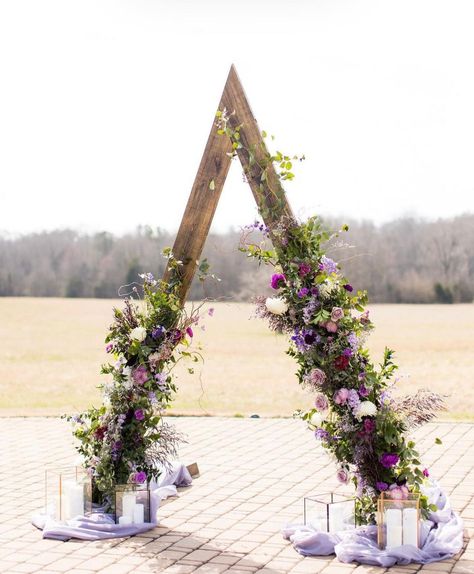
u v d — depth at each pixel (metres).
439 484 7.04
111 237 39.72
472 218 35.88
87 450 6.32
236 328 32.59
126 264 39.62
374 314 34.25
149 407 6.11
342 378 5.42
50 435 9.95
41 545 5.46
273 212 5.53
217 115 5.72
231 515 6.22
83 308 39.12
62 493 5.91
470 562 5.04
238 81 5.68
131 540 5.58
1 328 33.94
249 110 5.63
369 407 5.30
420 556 5.05
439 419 10.79
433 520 5.66
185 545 5.45
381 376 5.49
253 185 5.60
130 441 6.13
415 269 36.22
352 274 36.25
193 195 5.99
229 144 5.83
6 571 4.91
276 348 28.25
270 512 6.30
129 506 5.83
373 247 36.38
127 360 6.13
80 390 19.38
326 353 5.44
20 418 11.46
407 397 5.43
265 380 21.09
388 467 5.34
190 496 6.85
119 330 6.13
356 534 5.31
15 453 8.80
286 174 5.53
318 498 5.72
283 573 4.86
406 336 29.00
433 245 36.09
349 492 6.87
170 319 6.11
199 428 10.41
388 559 4.97
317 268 5.48
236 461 8.27
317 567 4.97
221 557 5.19
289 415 11.48
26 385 20.42
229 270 33.97
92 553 5.28
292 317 5.51
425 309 35.31
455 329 30.02
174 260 6.06
